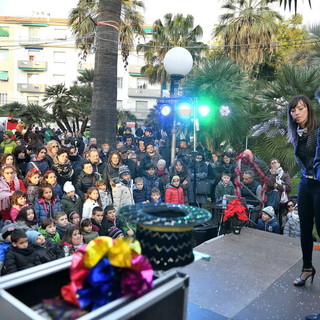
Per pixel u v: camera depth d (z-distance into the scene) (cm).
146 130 1110
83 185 510
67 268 117
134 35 1287
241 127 884
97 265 100
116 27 773
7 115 2102
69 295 101
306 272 205
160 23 2175
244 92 898
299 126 186
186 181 598
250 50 1614
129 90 3222
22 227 371
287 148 696
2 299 97
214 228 445
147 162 677
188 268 227
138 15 1167
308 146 180
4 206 418
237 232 308
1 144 760
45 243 359
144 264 99
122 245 98
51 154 599
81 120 2205
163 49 2136
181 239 115
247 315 171
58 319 96
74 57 3184
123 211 123
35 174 483
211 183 659
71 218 434
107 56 769
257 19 1585
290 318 169
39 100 3231
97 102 780
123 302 91
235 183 475
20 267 324
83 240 395
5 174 439
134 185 575
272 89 755
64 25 3122
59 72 3197
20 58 3162
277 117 719
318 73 706
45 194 430
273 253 261
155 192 534
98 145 782
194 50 2050
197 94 923
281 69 757
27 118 2123
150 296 96
